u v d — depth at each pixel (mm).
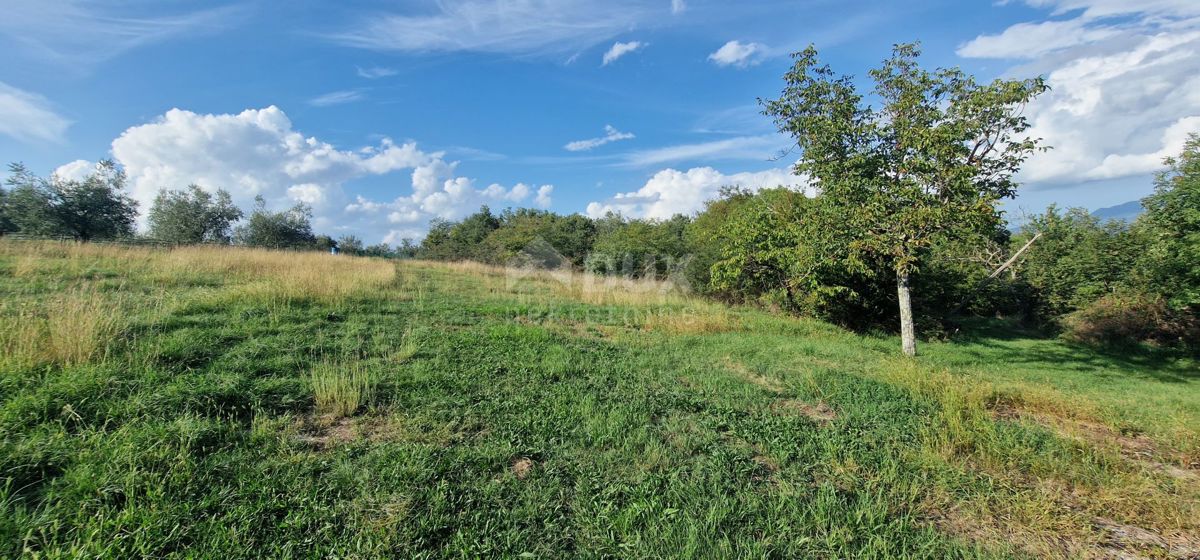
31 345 4668
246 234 34156
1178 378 11203
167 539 2578
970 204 9352
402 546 2729
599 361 7262
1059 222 21953
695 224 24469
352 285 11031
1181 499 3865
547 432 4441
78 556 2375
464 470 3621
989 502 3689
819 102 10328
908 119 9711
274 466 3414
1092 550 3188
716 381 6598
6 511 2656
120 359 4973
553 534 2973
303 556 2605
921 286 15047
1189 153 12180
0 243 12570
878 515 3322
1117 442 5324
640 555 2805
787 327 12633
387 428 4328
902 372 7426
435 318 9641
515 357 7051
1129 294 16438
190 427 3738
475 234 41281
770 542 2996
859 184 10086
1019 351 13625
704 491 3557
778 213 15383
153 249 14742
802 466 4082
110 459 3182
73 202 22500
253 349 6016
